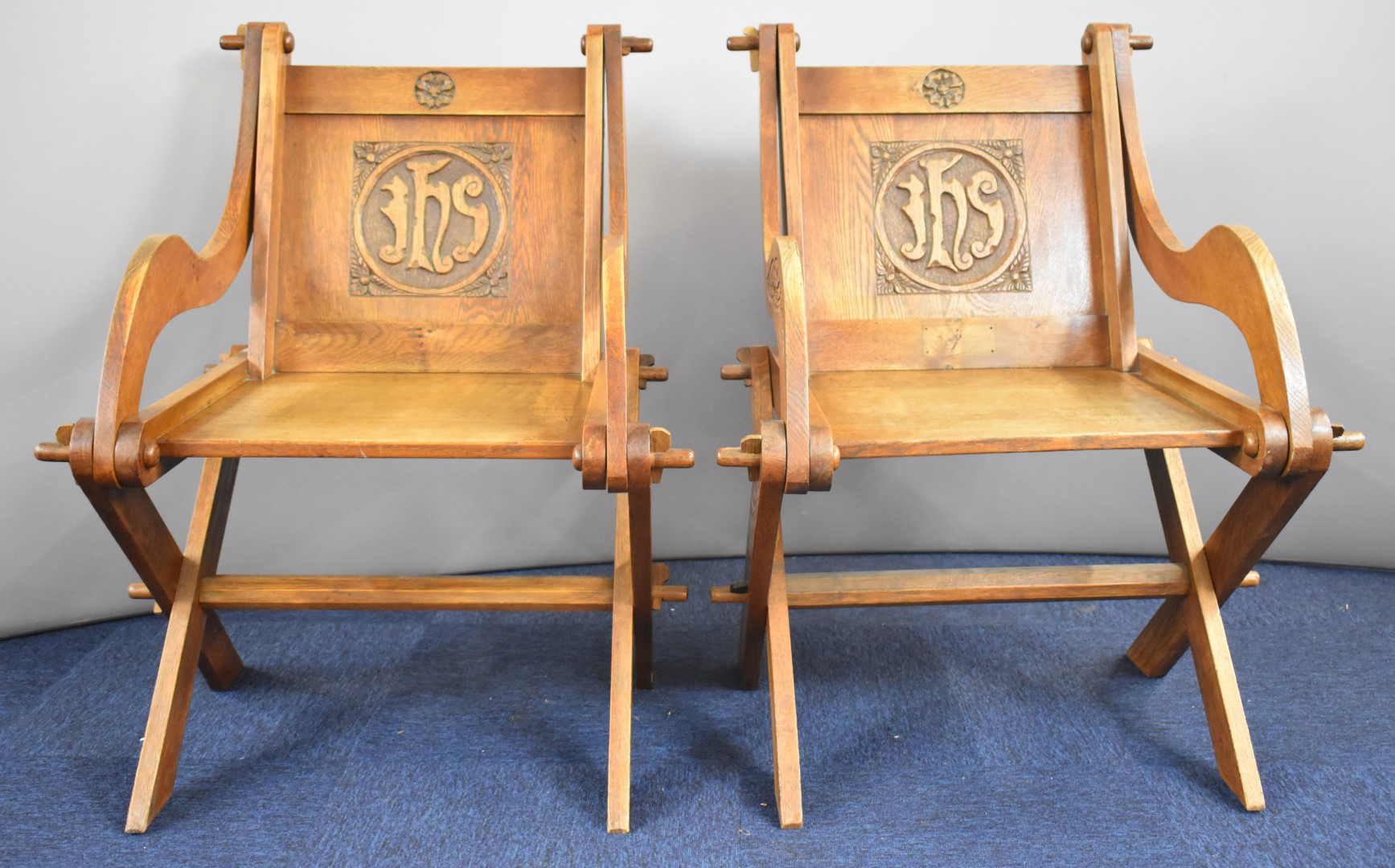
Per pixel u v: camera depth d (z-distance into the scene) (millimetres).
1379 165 1985
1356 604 2010
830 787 1451
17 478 1882
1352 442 1238
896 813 1392
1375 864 1278
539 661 1837
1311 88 1985
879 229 1640
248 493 2078
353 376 1584
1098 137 1664
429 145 1644
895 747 1550
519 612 2037
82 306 1877
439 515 2162
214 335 1990
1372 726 1588
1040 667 1798
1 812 1388
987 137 1665
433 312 1626
